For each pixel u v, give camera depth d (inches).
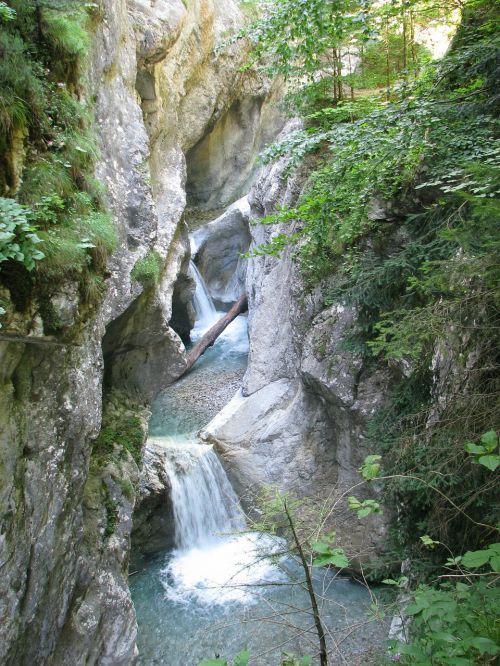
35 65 187.2
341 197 252.8
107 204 228.8
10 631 159.3
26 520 165.6
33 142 179.6
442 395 217.2
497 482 166.2
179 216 395.5
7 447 159.3
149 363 337.4
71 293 171.5
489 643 87.4
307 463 359.3
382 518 297.3
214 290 647.1
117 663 213.9
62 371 181.9
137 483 267.9
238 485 377.7
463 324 172.9
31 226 151.8
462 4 273.7
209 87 567.2
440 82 249.6
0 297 152.3
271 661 245.6
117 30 290.7
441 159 225.5
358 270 281.9
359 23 226.4
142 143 295.7
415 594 104.9
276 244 282.8
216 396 458.0
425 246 243.6
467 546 188.2
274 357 414.3
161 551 345.4
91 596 207.2
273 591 299.3
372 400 318.0
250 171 720.3
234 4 601.9
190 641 272.4
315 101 443.8
